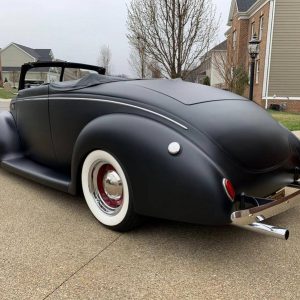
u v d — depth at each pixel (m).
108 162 2.62
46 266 2.22
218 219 2.13
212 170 2.17
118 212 2.63
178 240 2.59
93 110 2.83
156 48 9.32
